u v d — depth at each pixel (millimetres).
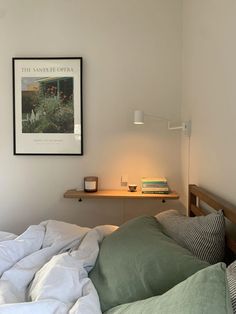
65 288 973
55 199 2494
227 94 1342
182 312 648
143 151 2457
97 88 2438
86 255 1239
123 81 2430
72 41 2424
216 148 1498
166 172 2461
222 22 1406
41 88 2428
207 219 1266
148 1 2387
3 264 1258
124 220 2473
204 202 1616
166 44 2398
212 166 1564
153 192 2275
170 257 984
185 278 873
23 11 2420
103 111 2449
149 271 961
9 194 2490
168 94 2422
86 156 2473
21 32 2428
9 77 2445
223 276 695
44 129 2447
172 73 2410
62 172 2477
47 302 874
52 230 1535
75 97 2422
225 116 1368
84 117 2457
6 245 1358
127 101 2438
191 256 985
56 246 1388
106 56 2422
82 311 838
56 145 2451
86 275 1140
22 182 2486
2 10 2420
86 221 2484
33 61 2416
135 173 2469
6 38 2430
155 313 705
